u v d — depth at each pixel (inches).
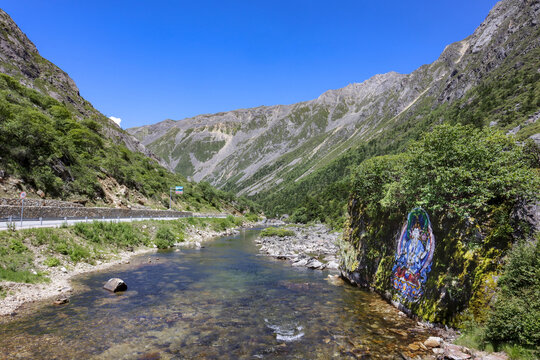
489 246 432.1
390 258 674.8
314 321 534.3
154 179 3437.5
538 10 7829.7
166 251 1403.8
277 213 7175.2
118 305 605.0
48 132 1780.3
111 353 395.5
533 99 4313.5
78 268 889.5
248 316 557.6
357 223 847.1
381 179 737.6
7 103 1786.4
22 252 787.4
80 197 1716.3
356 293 730.2
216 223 2851.9
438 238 521.7
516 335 361.1
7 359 371.6
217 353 404.2
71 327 481.7
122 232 1334.9
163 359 382.9
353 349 420.2
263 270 1016.2
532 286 362.0
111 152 3245.6
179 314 560.7
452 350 396.5
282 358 393.1
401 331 486.9
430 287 518.6
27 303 593.0
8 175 1317.7
